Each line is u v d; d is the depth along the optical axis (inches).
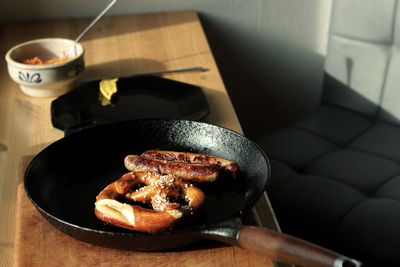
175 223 28.3
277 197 46.2
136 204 31.1
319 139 53.3
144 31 55.6
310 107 70.6
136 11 60.2
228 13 62.2
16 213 31.8
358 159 50.0
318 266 24.3
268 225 32.9
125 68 48.3
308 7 63.5
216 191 32.2
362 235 41.8
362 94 56.4
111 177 33.9
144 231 28.3
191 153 34.1
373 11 53.5
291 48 65.7
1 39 53.9
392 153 50.8
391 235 41.3
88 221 30.3
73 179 33.3
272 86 68.1
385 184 47.0
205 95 43.2
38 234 29.8
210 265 28.2
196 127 36.1
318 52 66.7
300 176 48.4
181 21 57.8
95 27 56.7
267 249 25.6
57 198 31.9
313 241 44.0
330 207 44.5
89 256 28.7
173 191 30.7
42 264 28.2
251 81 67.1
